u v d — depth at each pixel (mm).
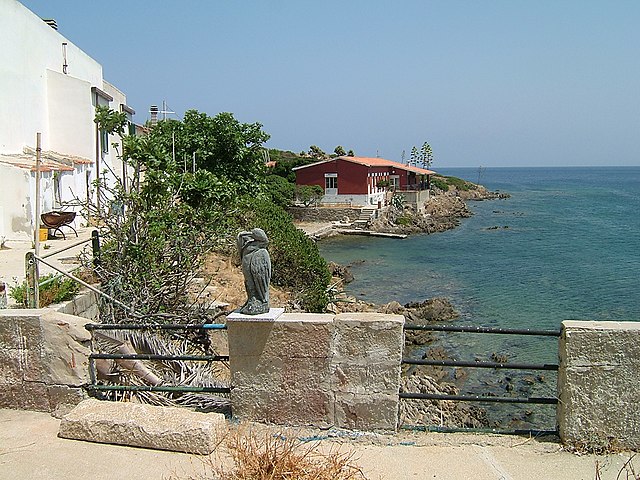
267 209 26844
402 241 51219
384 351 5848
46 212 22078
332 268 35531
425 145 112312
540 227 62594
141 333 7707
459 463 5414
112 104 34938
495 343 21984
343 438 5871
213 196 14031
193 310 10500
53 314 6566
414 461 5449
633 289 31344
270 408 6082
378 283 34281
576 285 32594
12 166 20812
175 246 11047
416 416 14047
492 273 36719
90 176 28766
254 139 28875
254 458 5008
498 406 15969
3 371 6609
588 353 5566
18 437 5973
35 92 26422
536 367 5883
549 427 14516
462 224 65625
